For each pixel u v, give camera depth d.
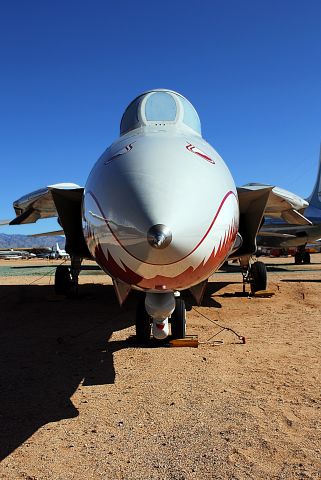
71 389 4.61
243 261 11.45
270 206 9.12
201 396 4.30
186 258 4.17
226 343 6.49
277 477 2.83
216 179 4.82
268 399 4.20
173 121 6.87
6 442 3.40
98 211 4.62
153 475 2.88
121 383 4.76
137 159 4.73
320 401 4.14
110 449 3.25
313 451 3.17
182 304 6.52
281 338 6.78
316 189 27.00
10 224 10.01
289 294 11.62
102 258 4.75
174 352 5.99
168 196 4.20
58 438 3.46
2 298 11.91
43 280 16.97
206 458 3.09
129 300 11.26
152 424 3.68
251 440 3.35
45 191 8.26
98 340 6.85
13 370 5.32
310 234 25.19
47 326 8.12
